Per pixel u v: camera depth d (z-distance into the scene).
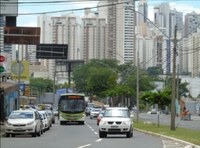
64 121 65.50
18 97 69.62
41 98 148.00
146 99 51.53
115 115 37.09
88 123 69.94
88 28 129.88
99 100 160.25
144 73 111.75
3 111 59.84
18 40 50.31
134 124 58.44
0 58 53.72
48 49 83.19
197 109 137.12
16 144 28.78
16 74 78.12
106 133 36.38
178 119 91.19
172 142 30.81
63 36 132.38
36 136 37.91
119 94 95.44
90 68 130.00
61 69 138.75
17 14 46.62
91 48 132.25
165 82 114.88
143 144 28.88
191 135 36.06
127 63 121.56
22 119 37.47
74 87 140.12
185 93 141.62
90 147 26.33
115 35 101.00
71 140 32.78
